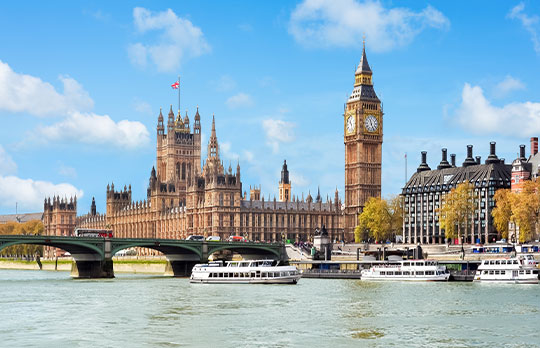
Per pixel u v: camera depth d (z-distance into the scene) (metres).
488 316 139.50
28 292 187.75
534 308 149.75
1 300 167.62
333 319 136.88
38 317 140.00
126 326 129.50
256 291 190.38
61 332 123.94
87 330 125.62
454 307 151.75
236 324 131.38
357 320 135.62
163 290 194.50
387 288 195.62
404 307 152.50
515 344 114.19
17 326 129.62
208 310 149.50
